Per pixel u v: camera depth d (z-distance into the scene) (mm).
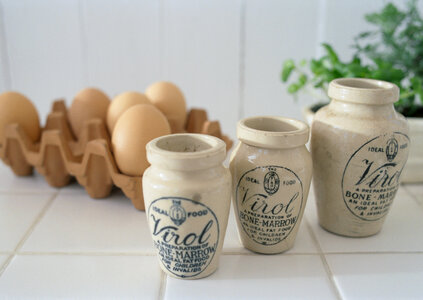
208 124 609
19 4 821
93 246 476
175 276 425
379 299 398
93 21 832
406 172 629
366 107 449
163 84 661
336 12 820
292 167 420
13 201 578
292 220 445
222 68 864
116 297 397
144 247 476
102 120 633
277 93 883
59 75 876
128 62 862
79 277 424
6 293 400
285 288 412
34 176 664
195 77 872
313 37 841
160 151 382
